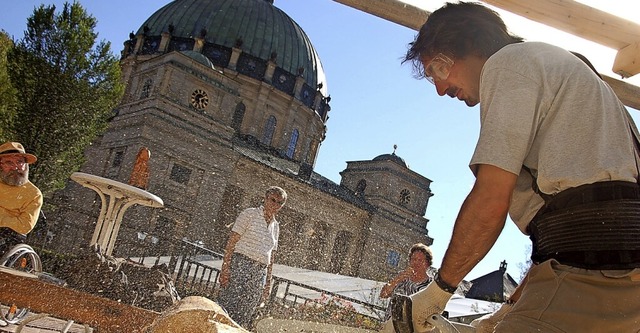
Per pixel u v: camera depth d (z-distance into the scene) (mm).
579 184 1257
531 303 1298
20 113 33062
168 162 44344
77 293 2344
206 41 55219
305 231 52250
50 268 9312
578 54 1562
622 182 1246
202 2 58469
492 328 1674
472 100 1581
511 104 1307
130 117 45656
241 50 55219
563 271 1263
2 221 4527
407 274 5406
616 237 1207
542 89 1335
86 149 47375
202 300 1639
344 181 62625
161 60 47875
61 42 34219
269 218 5578
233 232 5430
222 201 48406
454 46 1510
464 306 9852
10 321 4164
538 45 1413
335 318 8938
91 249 6016
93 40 35375
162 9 59312
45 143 33750
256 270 5406
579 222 1245
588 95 1341
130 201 7004
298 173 54375
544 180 1304
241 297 5344
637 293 1204
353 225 56250
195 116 46125
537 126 1333
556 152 1296
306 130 57938
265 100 54719
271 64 55562
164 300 6004
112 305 2352
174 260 11047
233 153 47500
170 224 43531
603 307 1212
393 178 60094
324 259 53375
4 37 33875
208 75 48562
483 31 1499
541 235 1339
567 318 1230
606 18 2654
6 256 4051
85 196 42031
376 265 56188
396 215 59031
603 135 1295
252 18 58156
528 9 2635
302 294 14242
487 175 1262
